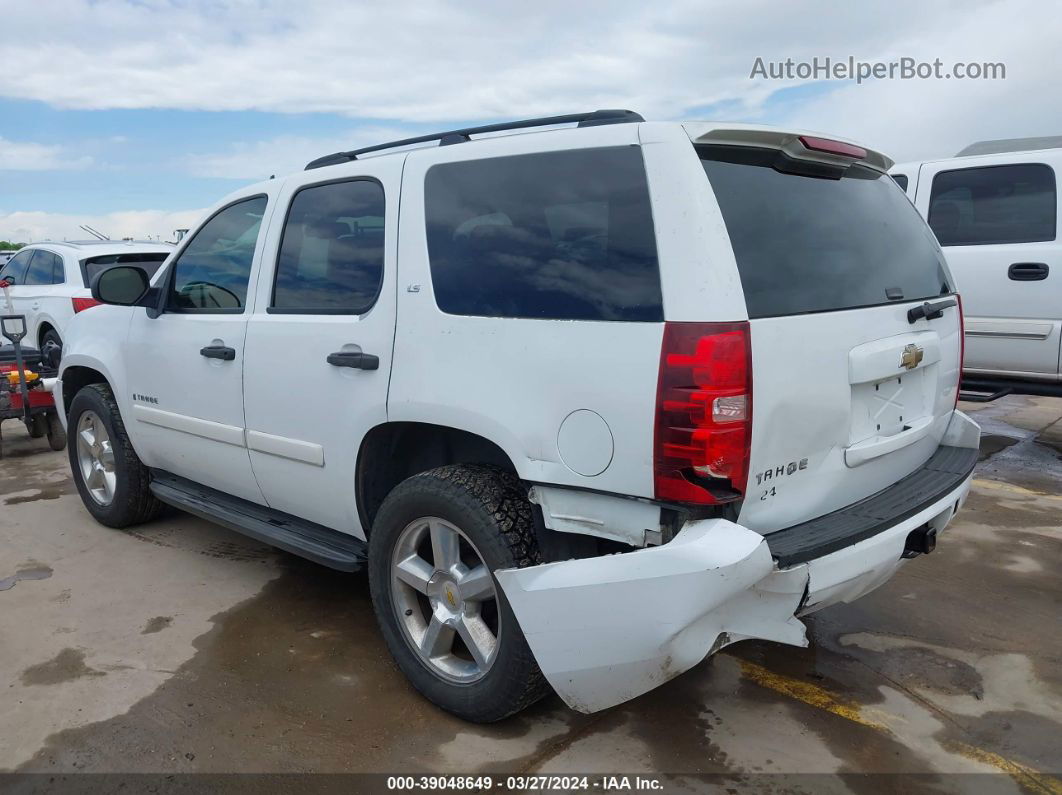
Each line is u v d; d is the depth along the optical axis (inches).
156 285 163.6
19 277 402.9
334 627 140.8
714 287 86.4
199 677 123.9
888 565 101.3
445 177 112.1
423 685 114.9
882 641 134.9
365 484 123.1
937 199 244.8
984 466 240.5
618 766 102.7
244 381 138.9
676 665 88.4
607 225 94.6
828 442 98.6
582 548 101.8
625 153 94.5
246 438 140.8
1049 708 115.3
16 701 117.2
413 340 110.6
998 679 123.0
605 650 90.0
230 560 170.7
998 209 233.5
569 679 94.3
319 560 131.8
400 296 113.1
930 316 115.6
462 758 104.3
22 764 102.9
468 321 104.6
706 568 81.8
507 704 104.3
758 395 87.4
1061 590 153.2
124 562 169.5
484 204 107.0
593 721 112.6
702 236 87.8
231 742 107.4
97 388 185.3
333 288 125.9
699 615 83.7
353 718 113.1
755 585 86.6
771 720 112.7
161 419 162.2
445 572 111.1
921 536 109.0
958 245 240.1
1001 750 106.0
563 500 97.0
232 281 146.8
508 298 102.0
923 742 107.7
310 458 128.6
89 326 186.4
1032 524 188.7
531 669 101.3
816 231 103.2
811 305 96.5
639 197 92.4
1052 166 223.9
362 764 103.1
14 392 257.6
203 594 154.0
